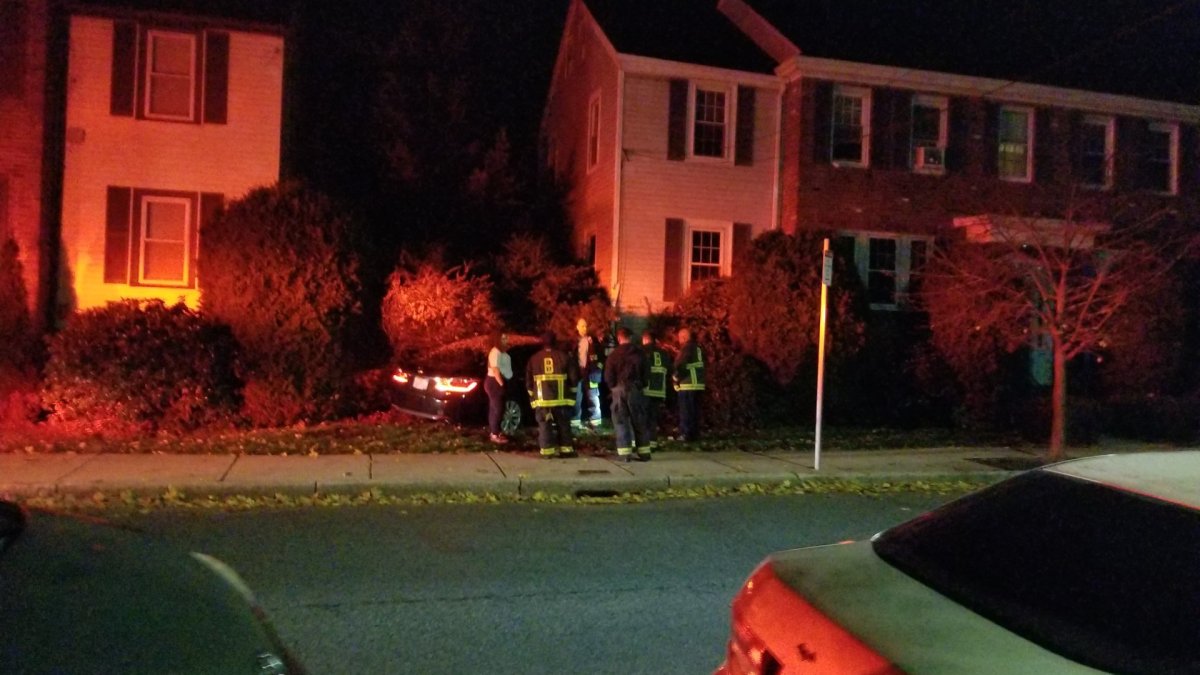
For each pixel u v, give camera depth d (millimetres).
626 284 19594
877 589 3299
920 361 17797
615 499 10648
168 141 17406
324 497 10133
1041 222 17000
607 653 5727
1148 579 3090
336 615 6309
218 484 10133
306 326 14875
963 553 3545
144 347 13953
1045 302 14289
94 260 17109
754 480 11727
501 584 7129
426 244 20672
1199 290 19453
